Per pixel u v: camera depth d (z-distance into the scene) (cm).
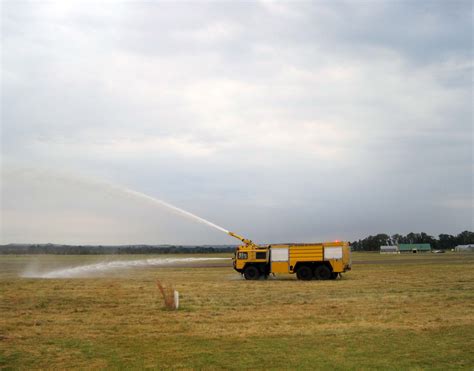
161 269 5553
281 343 1477
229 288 3117
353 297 2552
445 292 2700
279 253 3828
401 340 1490
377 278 3712
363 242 19912
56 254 14712
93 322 1898
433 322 1789
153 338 1583
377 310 2092
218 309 2202
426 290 2816
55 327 1797
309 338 1541
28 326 1825
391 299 2436
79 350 1427
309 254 3769
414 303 2288
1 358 1341
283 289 3012
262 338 1555
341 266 3700
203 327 1764
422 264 5606
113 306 2341
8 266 6981
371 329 1672
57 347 1467
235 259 3884
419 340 1485
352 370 1174
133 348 1443
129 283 3572
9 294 2852
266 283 3481
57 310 2219
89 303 2447
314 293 2764
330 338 1535
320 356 1311
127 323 1870
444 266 5059
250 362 1265
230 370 1197
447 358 1268
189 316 2017
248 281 3700
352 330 1658
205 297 2634
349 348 1397
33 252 14862
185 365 1245
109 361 1299
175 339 1562
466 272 4153
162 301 2500
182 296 2692
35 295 2800
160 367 1233
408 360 1255
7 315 2086
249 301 2453
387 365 1212
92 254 15075
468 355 1295
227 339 1549
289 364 1237
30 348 1455
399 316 1933
